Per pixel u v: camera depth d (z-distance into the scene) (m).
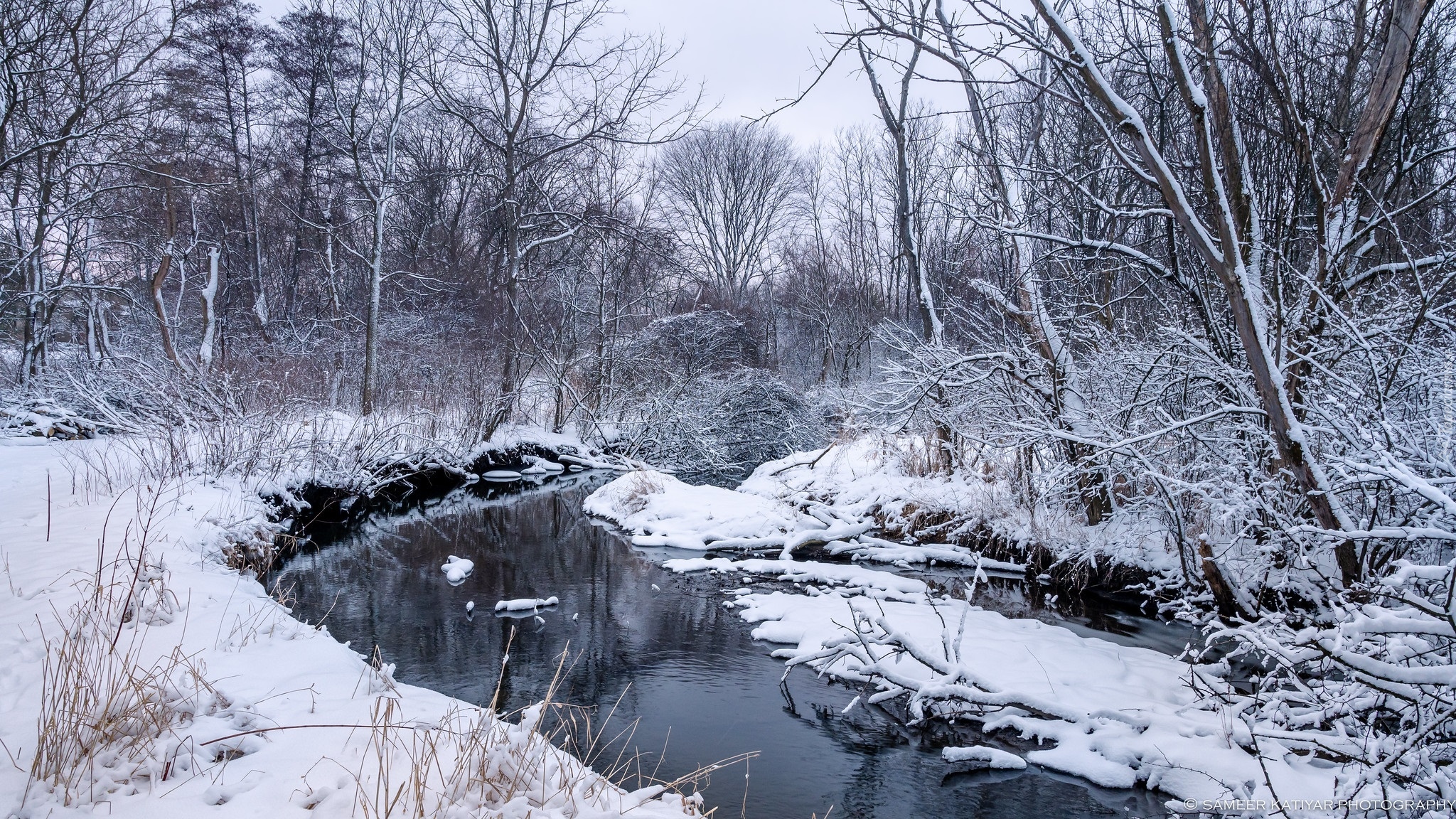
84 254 17.56
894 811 4.50
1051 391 9.16
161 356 15.26
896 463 12.82
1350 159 6.00
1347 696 4.18
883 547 10.34
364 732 3.75
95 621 4.76
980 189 10.00
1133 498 8.20
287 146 26.02
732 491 14.38
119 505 8.12
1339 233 6.10
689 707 5.94
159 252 18.97
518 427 19.41
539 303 21.89
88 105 14.76
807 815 4.47
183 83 17.41
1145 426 7.97
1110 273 9.72
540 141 21.75
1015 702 5.36
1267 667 5.79
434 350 19.84
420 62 19.75
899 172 12.17
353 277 26.27
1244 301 5.21
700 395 19.34
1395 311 6.46
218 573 6.80
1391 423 4.96
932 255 13.72
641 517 12.69
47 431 13.44
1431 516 5.14
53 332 18.80
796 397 20.28
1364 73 6.99
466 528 12.53
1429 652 4.24
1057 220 10.12
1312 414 5.74
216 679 4.29
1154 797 4.60
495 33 19.70
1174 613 7.85
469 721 3.99
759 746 5.32
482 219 26.61
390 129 19.62
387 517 13.08
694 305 31.23
